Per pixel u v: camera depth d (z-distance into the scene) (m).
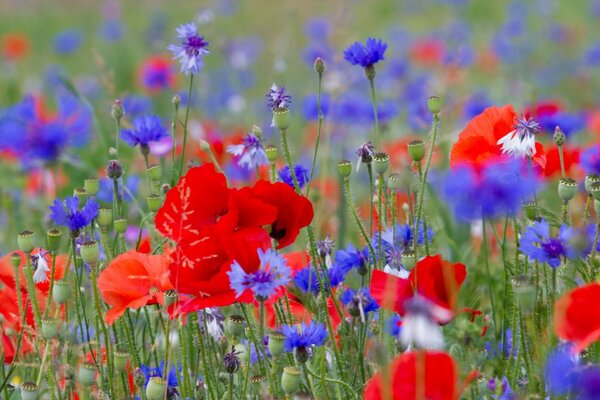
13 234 2.63
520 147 2.03
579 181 2.33
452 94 3.78
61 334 2.09
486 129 2.05
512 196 1.92
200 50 2.19
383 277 1.97
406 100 3.93
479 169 2.00
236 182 2.57
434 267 1.96
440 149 2.65
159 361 2.13
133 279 2.02
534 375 2.00
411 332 1.90
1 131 2.08
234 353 2.01
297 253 2.14
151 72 3.92
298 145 3.53
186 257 1.97
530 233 1.99
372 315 2.11
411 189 2.10
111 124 2.94
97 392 2.02
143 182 2.52
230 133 3.57
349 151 3.15
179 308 1.97
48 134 2.08
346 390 2.03
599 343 1.99
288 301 2.09
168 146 2.46
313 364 2.06
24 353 2.13
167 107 4.01
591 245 2.05
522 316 2.04
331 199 2.67
